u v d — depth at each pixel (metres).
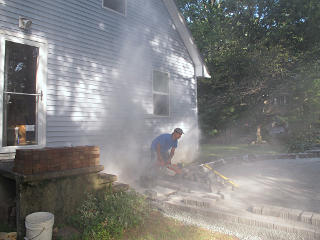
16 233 3.41
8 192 4.18
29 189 3.42
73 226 3.72
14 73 5.53
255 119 17.72
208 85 17.50
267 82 16.14
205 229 3.63
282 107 18.02
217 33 15.80
